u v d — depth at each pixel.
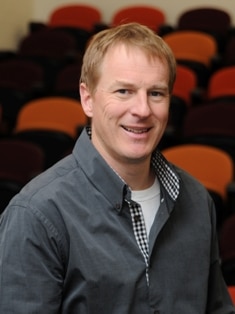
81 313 1.56
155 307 1.61
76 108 5.41
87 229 1.58
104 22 8.73
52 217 1.56
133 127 1.57
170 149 4.49
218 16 7.96
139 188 1.68
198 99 5.89
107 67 1.57
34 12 8.98
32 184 1.62
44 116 5.46
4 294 1.53
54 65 7.04
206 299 1.76
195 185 1.81
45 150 4.92
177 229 1.71
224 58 7.15
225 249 3.24
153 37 1.59
